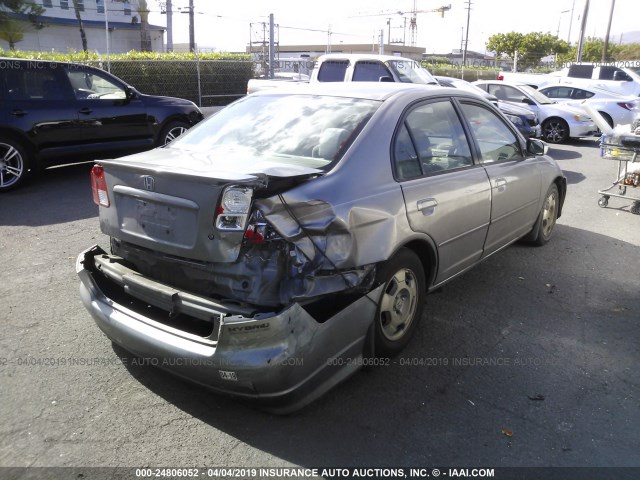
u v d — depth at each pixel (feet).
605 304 15.12
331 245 9.53
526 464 8.89
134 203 10.14
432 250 12.17
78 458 8.82
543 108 49.70
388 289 11.13
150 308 10.48
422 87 13.41
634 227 22.86
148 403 10.25
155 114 30.94
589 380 11.35
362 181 10.43
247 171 9.12
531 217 17.83
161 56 54.65
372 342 10.64
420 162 12.07
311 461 8.86
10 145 25.52
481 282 16.46
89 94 28.53
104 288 10.99
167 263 9.94
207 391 10.52
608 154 25.35
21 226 20.70
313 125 11.66
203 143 12.32
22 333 12.70
